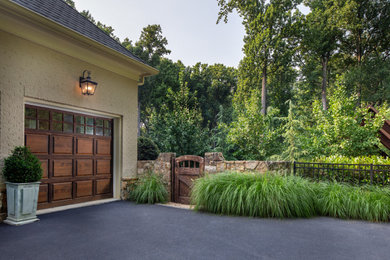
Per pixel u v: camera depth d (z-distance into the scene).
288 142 12.61
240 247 3.14
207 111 32.97
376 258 2.80
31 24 4.64
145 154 9.51
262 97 22.19
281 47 21.36
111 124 6.85
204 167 6.43
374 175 5.68
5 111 4.37
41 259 2.72
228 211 4.89
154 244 3.24
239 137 10.73
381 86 20.52
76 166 5.80
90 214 4.95
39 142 5.04
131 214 5.00
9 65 4.45
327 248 3.12
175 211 5.30
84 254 2.87
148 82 27.52
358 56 23.91
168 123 10.09
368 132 8.53
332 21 22.23
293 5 21.77
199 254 2.89
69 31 5.03
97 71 6.17
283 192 4.67
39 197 5.02
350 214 4.63
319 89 25.80
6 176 4.19
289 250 3.04
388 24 21.75
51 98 5.10
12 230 3.81
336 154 7.75
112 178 6.79
